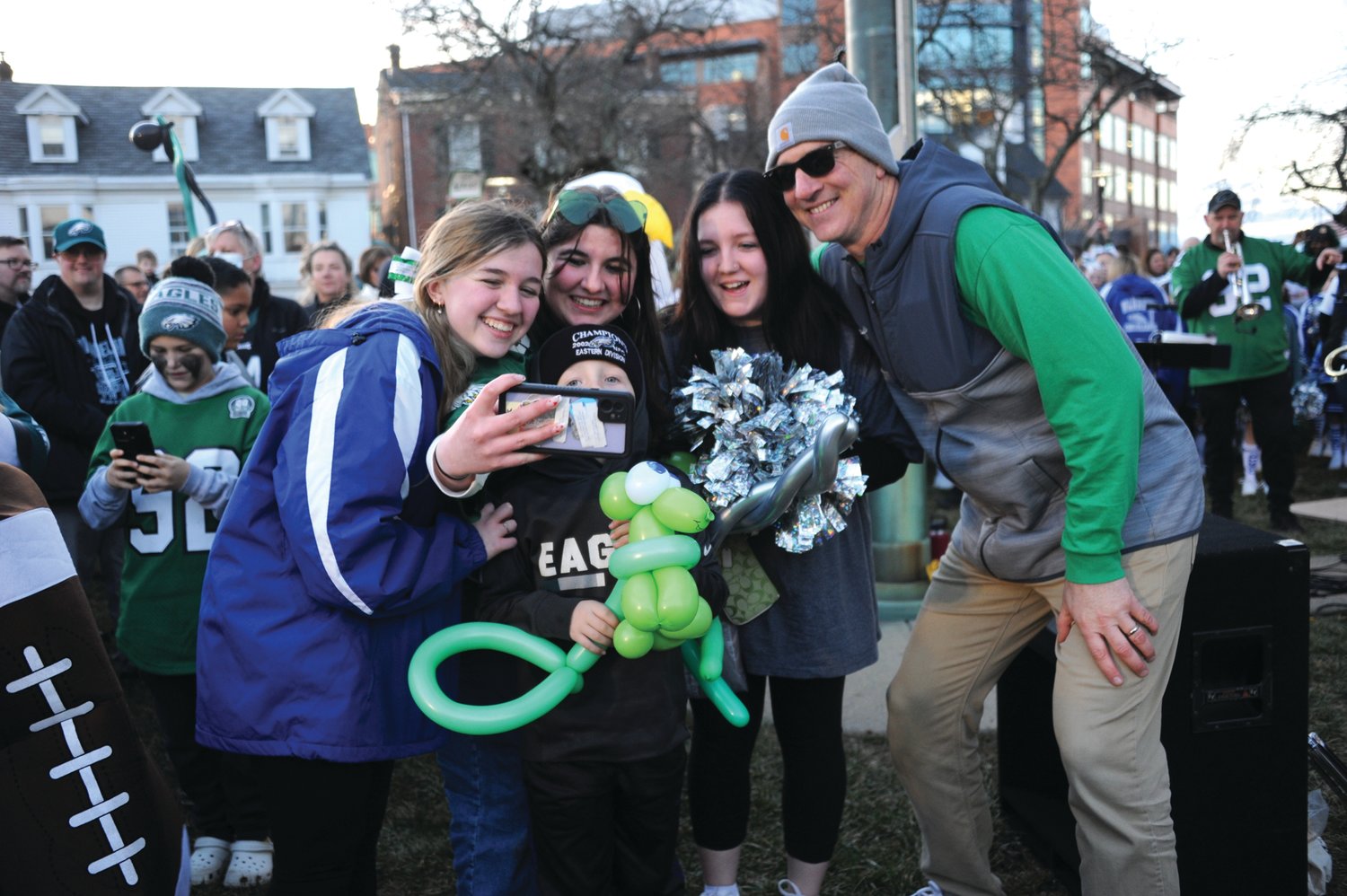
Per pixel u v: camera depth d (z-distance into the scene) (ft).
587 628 5.64
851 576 7.20
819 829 7.23
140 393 9.16
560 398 5.58
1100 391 5.78
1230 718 6.76
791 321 7.23
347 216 98.48
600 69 60.80
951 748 7.44
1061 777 8.48
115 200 92.84
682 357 7.27
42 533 4.81
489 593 6.20
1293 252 18.25
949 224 6.17
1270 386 18.40
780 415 6.62
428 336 5.83
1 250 15.38
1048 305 5.82
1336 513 12.14
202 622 5.94
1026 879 8.33
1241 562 6.64
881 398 7.36
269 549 5.82
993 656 7.38
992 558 6.92
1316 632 12.88
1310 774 8.95
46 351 13.03
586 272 6.59
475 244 5.90
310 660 5.64
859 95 6.64
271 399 5.85
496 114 60.08
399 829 9.61
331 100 101.86
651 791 6.09
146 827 4.94
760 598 6.92
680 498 5.62
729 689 6.30
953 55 62.69
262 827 8.78
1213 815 6.79
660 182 74.43
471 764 6.64
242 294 11.46
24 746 4.67
